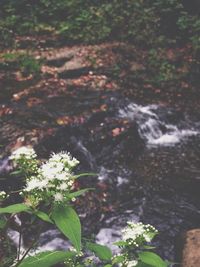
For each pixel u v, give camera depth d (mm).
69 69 11766
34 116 9250
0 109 9516
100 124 9383
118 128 9281
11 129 8664
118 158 8805
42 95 10406
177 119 10680
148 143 9859
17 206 2174
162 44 13547
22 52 12617
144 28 14102
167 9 14453
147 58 12812
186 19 14047
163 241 6824
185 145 9836
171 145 9812
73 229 2041
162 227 7152
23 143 8195
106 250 2566
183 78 12266
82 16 14258
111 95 10758
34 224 6703
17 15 14297
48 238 6672
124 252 2625
